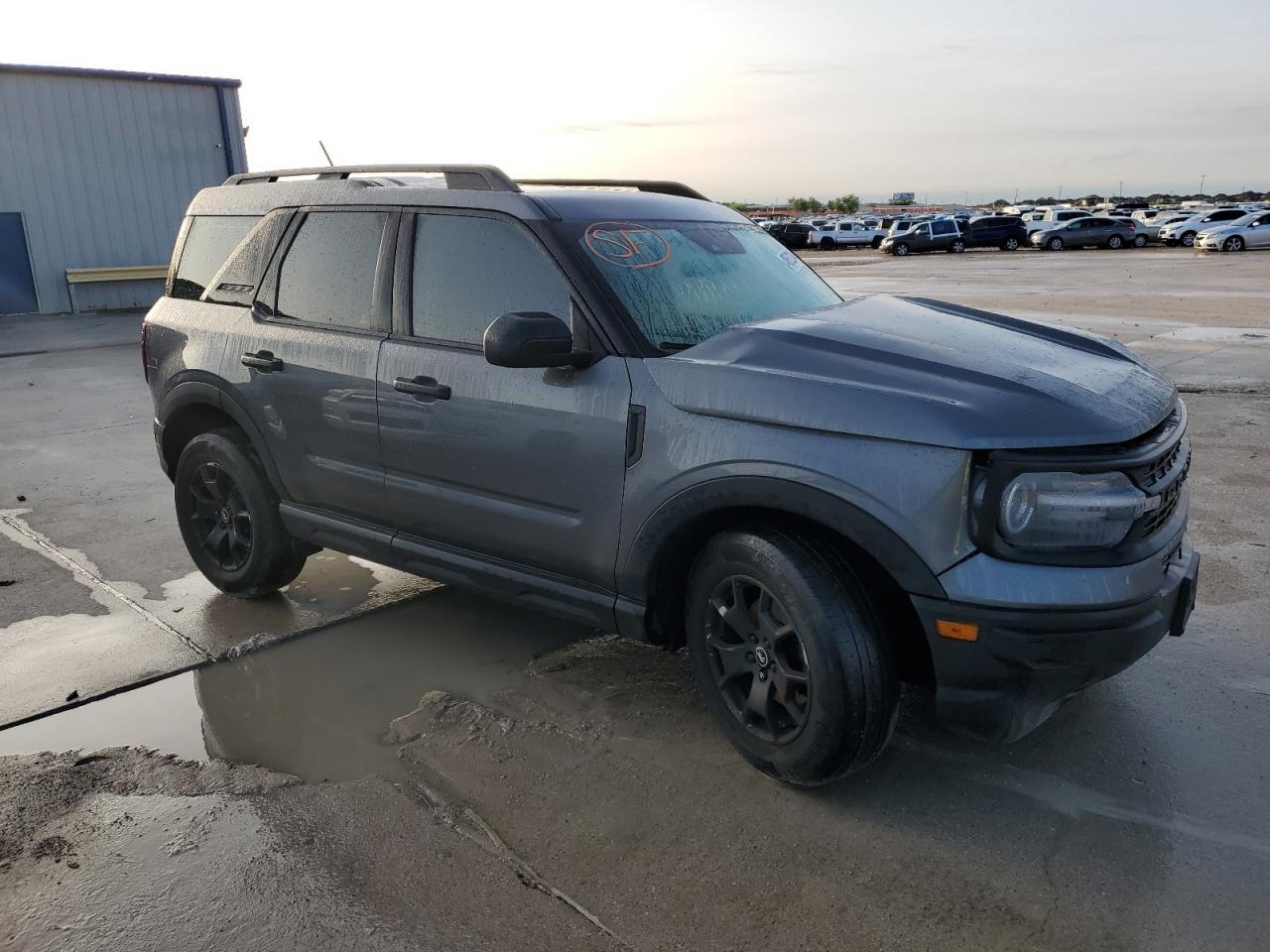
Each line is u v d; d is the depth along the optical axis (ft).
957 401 8.80
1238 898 8.34
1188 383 31.24
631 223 11.96
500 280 11.45
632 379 10.26
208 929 8.16
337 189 13.44
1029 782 10.11
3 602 15.30
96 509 20.21
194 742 11.24
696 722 11.45
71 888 8.70
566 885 8.67
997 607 8.46
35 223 63.05
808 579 9.18
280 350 13.50
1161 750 10.66
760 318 11.57
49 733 11.46
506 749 10.91
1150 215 160.45
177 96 67.46
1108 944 7.84
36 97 61.98
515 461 11.16
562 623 14.43
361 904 8.43
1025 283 73.82
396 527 12.87
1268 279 72.64
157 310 15.74
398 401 12.12
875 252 151.23
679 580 10.78
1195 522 17.92
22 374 38.83
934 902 8.36
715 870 8.82
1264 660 12.64
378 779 10.37
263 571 14.73
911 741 10.98
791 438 9.21
